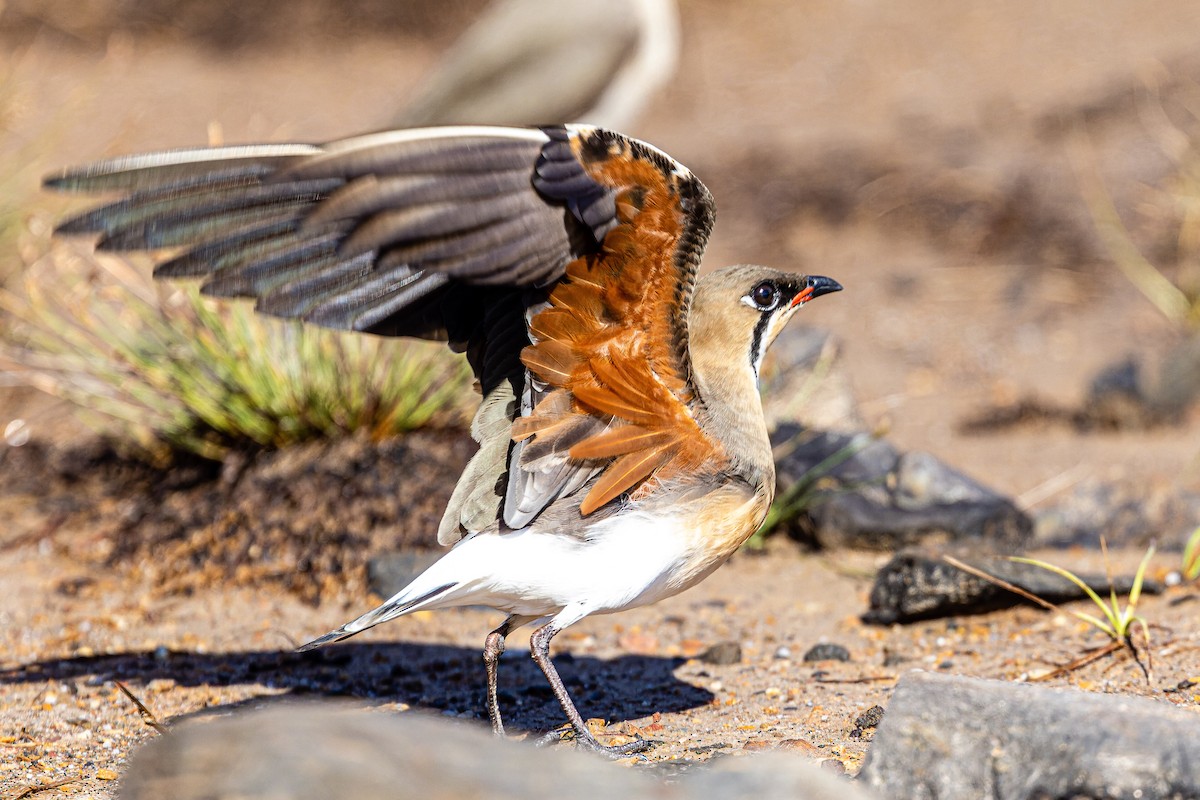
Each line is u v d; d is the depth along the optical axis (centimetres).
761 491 764
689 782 520
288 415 1233
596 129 660
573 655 963
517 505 723
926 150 2278
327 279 716
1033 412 1573
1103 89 2355
